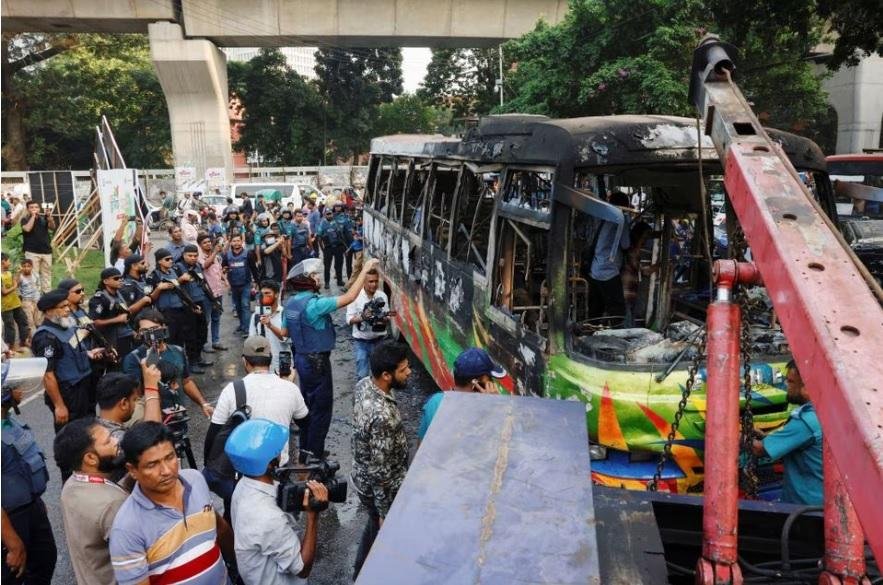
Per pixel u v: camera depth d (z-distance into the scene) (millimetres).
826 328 1374
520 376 4746
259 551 3098
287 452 5152
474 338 5746
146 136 43031
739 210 1979
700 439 4004
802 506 2320
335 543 5141
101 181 13422
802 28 11164
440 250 6934
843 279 1505
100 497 3184
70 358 5578
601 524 2096
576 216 5723
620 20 16562
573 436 2184
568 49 17406
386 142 10844
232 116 51906
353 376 9109
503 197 5258
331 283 15945
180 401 5148
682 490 4039
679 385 3988
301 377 5762
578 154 4324
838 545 1849
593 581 1486
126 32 35469
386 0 32406
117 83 38688
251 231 12742
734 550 1850
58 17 32188
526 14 32719
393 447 4094
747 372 3012
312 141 42156
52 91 36969
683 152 4438
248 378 4664
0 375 3803
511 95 33156
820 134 28328
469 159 6203
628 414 3994
